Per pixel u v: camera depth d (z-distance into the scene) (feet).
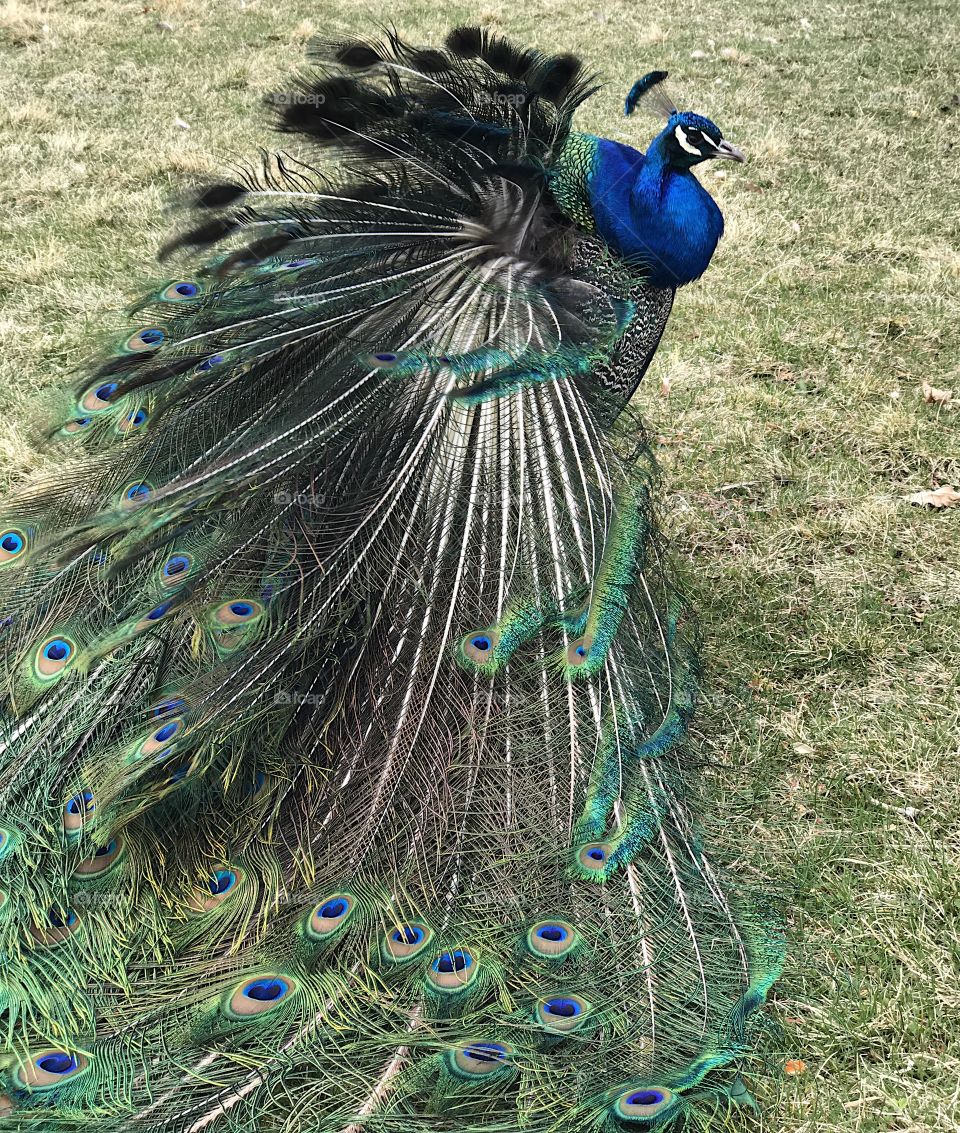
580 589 4.09
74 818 3.81
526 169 4.65
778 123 11.51
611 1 15.67
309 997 3.58
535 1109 3.41
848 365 7.26
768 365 7.26
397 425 4.19
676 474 6.21
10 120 11.21
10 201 9.43
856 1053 3.88
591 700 4.02
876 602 5.43
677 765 4.18
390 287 4.49
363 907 3.71
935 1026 3.94
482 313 4.42
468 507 4.12
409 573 4.03
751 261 8.60
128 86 12.33
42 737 3.92
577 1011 3.58
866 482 6.14
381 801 3.83
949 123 11.68
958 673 5.11
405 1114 3.39
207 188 4.83
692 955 3.71
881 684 5.08
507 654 4.00
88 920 3.69
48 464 6.02
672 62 13.21
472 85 4.73
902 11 15.57
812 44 14.17
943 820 4.55
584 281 4.70
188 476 4.22
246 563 4.02
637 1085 3.47
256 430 4.30
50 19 14.58
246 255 4.60
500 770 3.90
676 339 7.55
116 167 10.09
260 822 3.83
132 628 3.99
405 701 3.92
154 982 3.62
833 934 4.18
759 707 4.98
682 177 4.80
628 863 3.83
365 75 4.76
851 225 9.26
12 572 4.31
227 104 11.77
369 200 4.73
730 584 5.54
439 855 3.80
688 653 4.50
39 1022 3.54
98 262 8.32
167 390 4.50
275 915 3.70
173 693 3.90
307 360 4.40
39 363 7.07
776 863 4.37
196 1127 3.36
